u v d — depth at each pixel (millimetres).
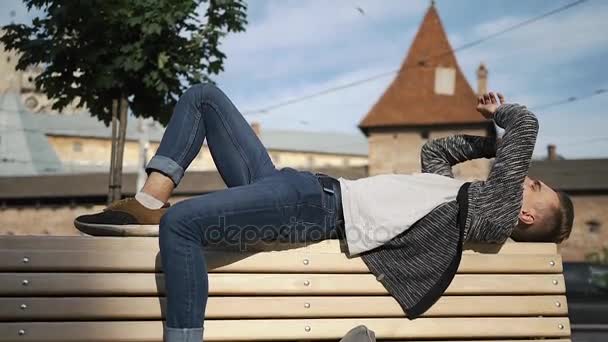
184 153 2260
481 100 2580
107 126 6145
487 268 2271
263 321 2150
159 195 2207
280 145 72500
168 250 1991
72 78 5773
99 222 2145
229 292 2137
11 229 40250
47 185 40312
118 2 5438
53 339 2043
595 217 35875
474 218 2213
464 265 2262
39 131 57906
